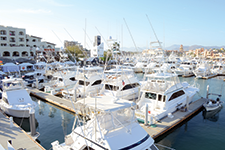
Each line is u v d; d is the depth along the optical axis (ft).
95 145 23.68
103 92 62.49
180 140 39.22
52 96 74.28
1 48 165.27
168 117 46.88
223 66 166.20
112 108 24.70
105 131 23.86
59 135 42.39
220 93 86.48
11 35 185.37
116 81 61.52
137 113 44.60
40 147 33.01
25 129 46.26
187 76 148.46
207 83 116.67
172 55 174.81
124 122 27.35
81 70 79.10
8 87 56.34
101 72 81.71
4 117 48.83
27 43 198.49
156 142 38.40
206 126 46.19
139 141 24.13
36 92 81.97
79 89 69.62
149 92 50.88
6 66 125.90
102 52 224.12
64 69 98.48
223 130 43.93
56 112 58.65
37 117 54.34
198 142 38.37
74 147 26.58
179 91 54.44
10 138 36.52
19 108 51.01
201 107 58.13
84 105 26.53
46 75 101.45
